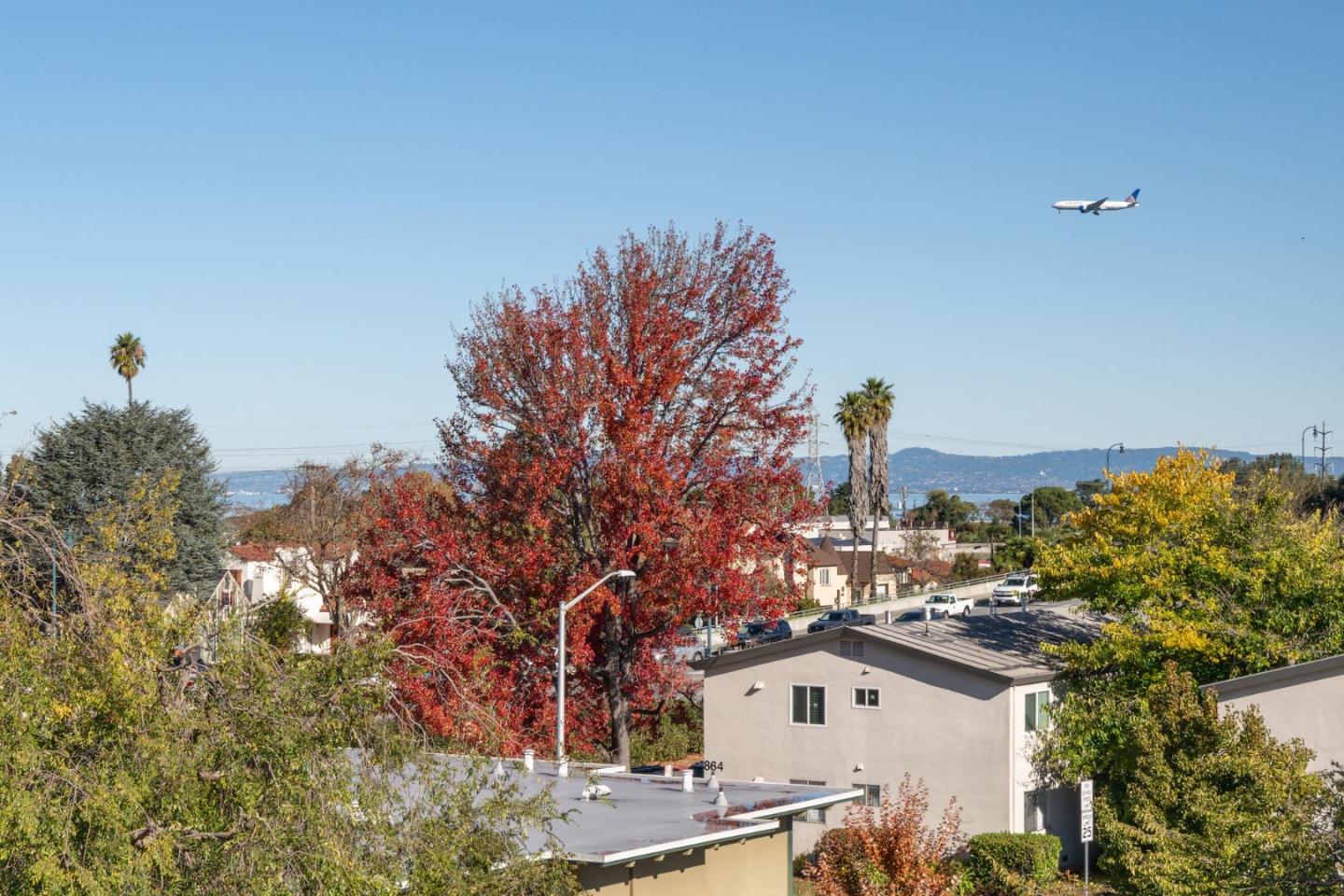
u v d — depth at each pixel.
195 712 15.09
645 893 23.34
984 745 40.22
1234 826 23.92
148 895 13.59
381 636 16.89
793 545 42.12
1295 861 20.19
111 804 13.42
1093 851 42.41
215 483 77.44
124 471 69.31
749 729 44.41
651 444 39.34
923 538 147.62
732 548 39.12
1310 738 33.41
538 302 42.16
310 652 17.00
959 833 40.00
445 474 43.50
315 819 14.69
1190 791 27.69
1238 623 40.53
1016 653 42.81
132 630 15.32
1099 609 43.66
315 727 15.52
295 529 78.75
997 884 37.34
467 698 22.91
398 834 15.89
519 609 41.03
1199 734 29.70
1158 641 40.59
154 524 22.03
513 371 41.97
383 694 16.45
